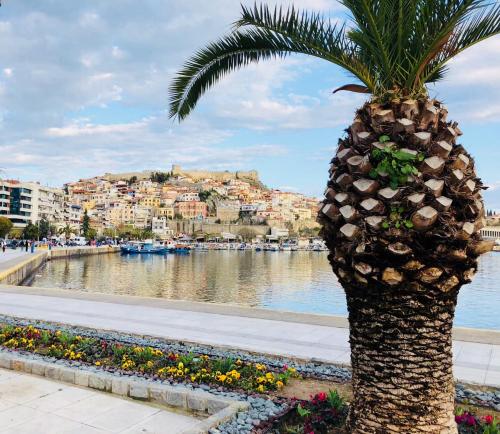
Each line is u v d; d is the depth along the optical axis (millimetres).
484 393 7094
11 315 13586
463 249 4199
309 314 14047
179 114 7184
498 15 4742
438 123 4484
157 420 6215
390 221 4160
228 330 11758
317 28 5266
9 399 6863
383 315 4340
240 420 5660
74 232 145125
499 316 27906
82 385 7516
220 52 6297
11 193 118625
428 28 4469
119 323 12547
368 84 5023
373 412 4434
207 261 90562
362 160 4336
